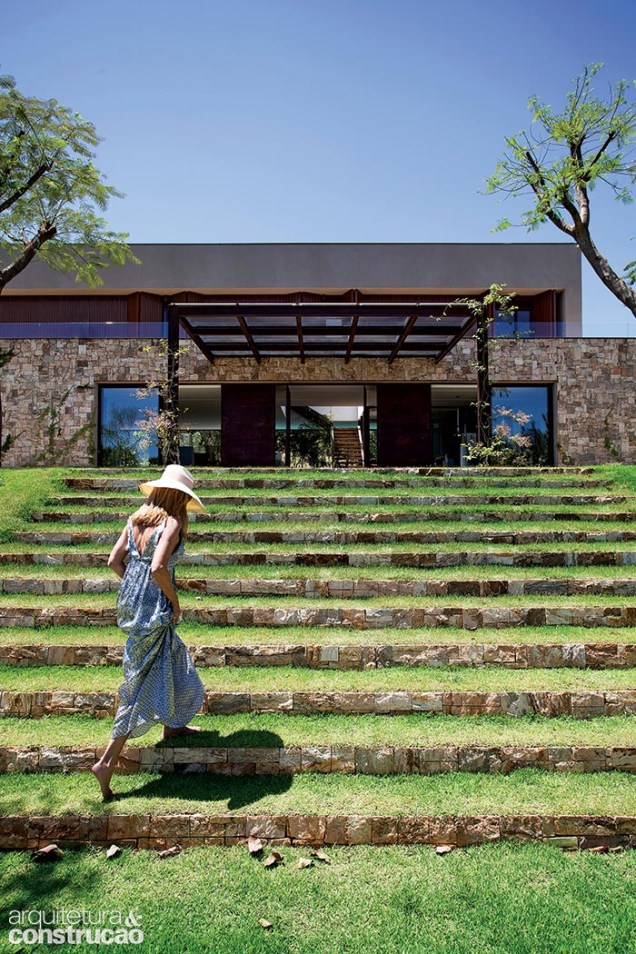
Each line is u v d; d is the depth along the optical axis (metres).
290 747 3.73
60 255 16.45
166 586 3.48
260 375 18.08
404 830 3.28
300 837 3.27
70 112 13.41
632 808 3.36
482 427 13.55
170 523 3.55
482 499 7.79
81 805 3.39
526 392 17.61
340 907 2.83
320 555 6.21
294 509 7.37
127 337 17.23
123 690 3.52
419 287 22.06
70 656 4.70
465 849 3.24
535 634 5.00
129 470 9.12
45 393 17.11
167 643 3.59
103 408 17.42
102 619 5.18
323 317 13.43
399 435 18.77
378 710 4.20
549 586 5.71
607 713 4.20
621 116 12.69
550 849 3.23
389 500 7.74
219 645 4.72
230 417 18.75
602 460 17.17
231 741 3.81
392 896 2.90
